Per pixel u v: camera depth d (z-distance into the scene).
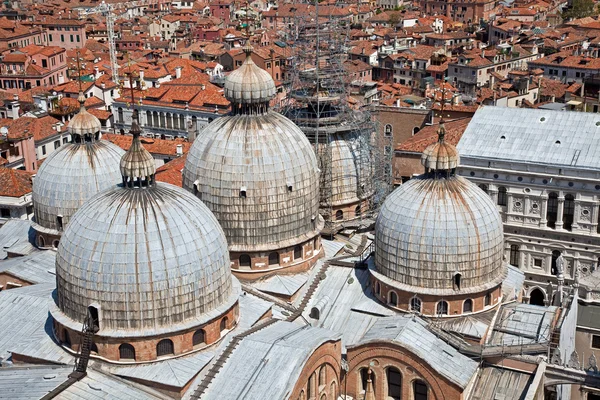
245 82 75.88
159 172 114.12
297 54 94.75
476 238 70.56
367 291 77.62
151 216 61.12
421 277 71.50
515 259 99.19
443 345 68.88
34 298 71.31
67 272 61.41
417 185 73.50
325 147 89.25
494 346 69.31
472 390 67.75
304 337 65.38
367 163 92.56
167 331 60.34
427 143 107.50
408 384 67.25
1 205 104.06
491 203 73.62
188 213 62.94
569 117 99.19
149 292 59.56
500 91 162.25
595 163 91.94
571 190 93.25
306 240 77.81
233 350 63.19
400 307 73.31
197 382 60.69
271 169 74.31
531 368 69.50
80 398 57.47
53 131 148.38
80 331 60.88
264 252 75.75
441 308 71.88
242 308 70.12
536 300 99.31
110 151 83.62
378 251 74.88
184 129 159.75
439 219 70.75
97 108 172.88
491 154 96.62
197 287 61.44
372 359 68.38
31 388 57.84
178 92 162.00
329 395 67.19
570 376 69.44
